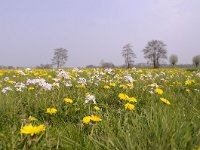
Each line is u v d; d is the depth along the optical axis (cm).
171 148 264
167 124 310
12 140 297
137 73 1312
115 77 973
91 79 869
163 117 331
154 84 678
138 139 296
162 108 407
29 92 597
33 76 1070
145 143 288
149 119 347
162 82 943
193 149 260
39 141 303
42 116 459
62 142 338
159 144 277
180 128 307
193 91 732
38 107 498
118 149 284
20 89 615
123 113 450
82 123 393
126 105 450
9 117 439
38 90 610
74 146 323
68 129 393
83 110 493
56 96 577
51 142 313
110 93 626
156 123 318
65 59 6338
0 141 313
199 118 402
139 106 522
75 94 617
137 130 315
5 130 379
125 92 642
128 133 306
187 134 290
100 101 575
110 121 409
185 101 580
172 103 517
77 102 533
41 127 283
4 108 472
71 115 468
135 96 605
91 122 367
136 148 286
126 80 790
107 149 290
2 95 558
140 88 687
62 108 506
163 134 293
